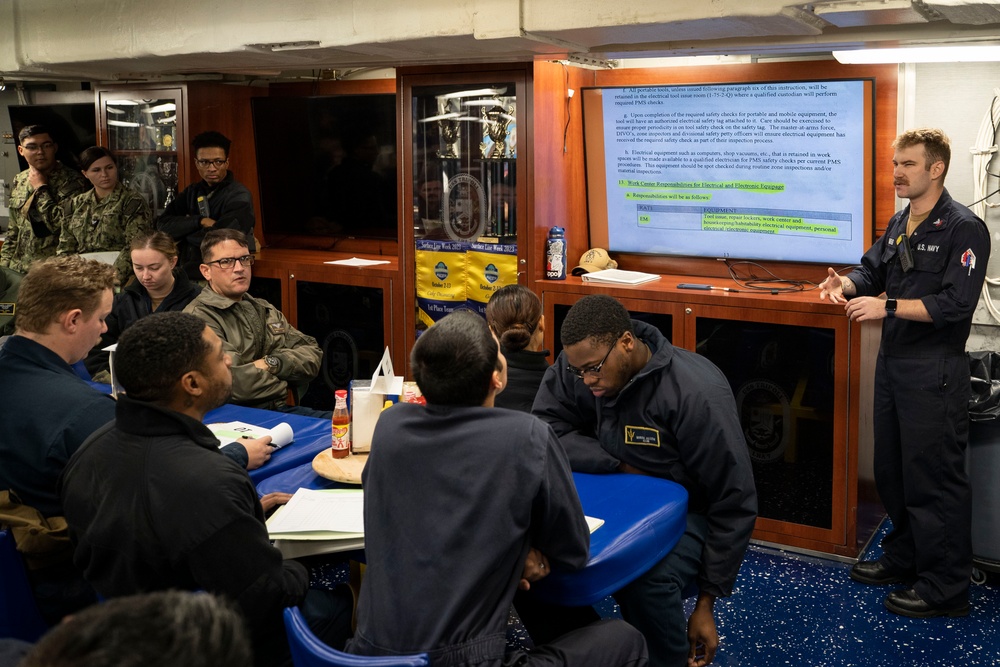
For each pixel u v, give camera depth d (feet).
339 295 17.11
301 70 18.52
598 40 11.84
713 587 8.51
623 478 8.93
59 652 2.76
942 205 11.26
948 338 11.26
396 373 16.58
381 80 17.90
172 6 13.83
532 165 14.28
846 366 12.59
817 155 13.53
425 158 15.33
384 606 6.33
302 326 17.63
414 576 6.30
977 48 11.09
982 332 13.89
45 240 19.15
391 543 6.45
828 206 13.66
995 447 11.71
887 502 12.10
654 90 14.46
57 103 22.02
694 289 13.80
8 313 14.52
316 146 18.29
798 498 13.38
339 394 9.32
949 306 10.93
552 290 14.44
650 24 10.26
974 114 13.16
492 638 6.25
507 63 14.17
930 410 11.31
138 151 18.84
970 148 13.28
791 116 13.57
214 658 2.88
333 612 8.25
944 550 11.44
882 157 13.46
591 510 8.16
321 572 13.03
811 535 13.33
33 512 7.86
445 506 6.37
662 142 14.66
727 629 11.38
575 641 6.95
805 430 13.14
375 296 16.74
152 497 6.48
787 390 13.16
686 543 8.59
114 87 18.78
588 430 9.92
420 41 12.00
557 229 14.67
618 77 15.19
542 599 7.39
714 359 13.56
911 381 11.41
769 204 14.10
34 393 8.01
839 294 12.12
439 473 6.42
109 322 13.46
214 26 13.50
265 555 6.64
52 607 7.91
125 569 6.68
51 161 19.16
